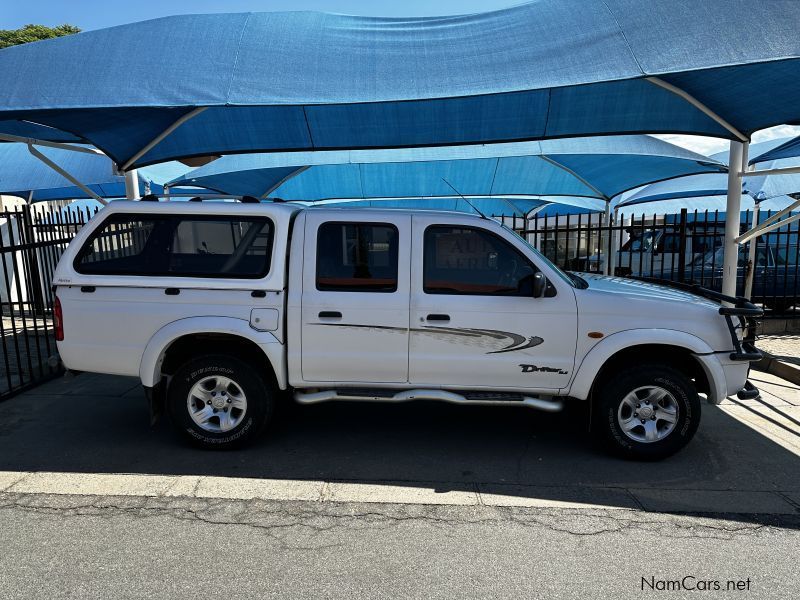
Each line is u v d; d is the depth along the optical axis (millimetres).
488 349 4375
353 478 4188
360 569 3062
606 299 4316
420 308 4359
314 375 4504
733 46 4520
